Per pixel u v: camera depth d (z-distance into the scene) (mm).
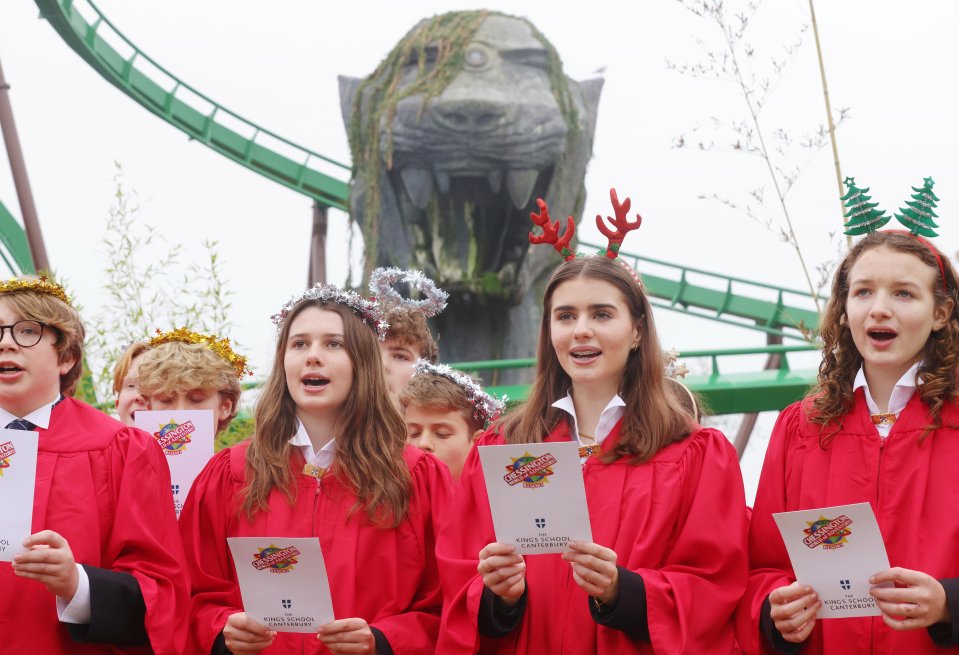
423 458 4754
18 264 17000
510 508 4020
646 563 4211
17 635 4227
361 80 15578
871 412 4191
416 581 4551
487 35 15305
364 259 15375
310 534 4496
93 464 4418
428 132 14891
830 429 4230
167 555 4387
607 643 4188
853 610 3830
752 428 14641
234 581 4574
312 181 19734
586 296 4441
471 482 4543
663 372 4523
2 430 4094
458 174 15102
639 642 4184
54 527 4293
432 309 6668
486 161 14984
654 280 21250
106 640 4219
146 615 4242
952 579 3826
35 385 4410
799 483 4258
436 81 14953
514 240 15922
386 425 4691
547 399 4605
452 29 15312
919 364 4148
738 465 4402
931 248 4160
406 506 4582
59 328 4477
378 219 15398
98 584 4188
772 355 17266
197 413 5348
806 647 4164
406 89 14984
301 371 4621
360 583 4445
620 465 4375
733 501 4324
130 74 18938
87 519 4324
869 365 4219
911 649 3943
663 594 4090
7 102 13703
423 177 15195
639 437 4383
